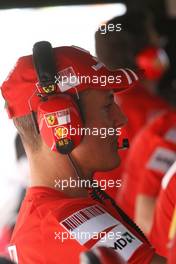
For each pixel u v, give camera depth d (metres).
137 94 8.33
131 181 7.62
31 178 4.72
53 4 9.37
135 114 8.30
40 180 4.66
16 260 4.58
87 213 4.43
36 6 9.24
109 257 3.28
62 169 4.62
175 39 8.89
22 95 4.54
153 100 8.35
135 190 7.56
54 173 4.63
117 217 4.63
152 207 7.45
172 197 5.94
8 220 7.62
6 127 8.63
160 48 8.77
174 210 5.86
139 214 7.47
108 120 4.63
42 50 4.43
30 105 4.53
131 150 7.66
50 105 4.39
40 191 4.62
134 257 4.29
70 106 4.40
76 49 4.63
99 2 9.78
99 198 4.83
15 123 4.68
